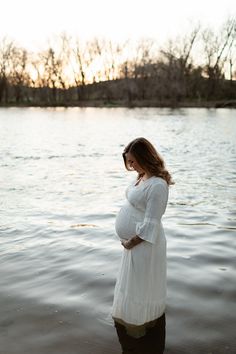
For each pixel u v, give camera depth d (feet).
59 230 26.53
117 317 14.42
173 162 59.52
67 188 40.78
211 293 17.12
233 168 53.31
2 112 238.89
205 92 296.30
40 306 16.21
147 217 12.87
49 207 32.96
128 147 13.37
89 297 16.92
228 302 16.37
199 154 68.59
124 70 323.98
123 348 13.37
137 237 13.10
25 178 46.68
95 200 35.37
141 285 13.57
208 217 29.32
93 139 96.12
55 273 19.43
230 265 20.18
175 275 18.90
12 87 341.82
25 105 323.37
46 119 174.19
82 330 14.43
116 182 43.91
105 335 14.07
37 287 17.94
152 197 12.78
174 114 204.95
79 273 19.34
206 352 13.12
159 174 13.14
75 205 33.58
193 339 13.80
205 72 293.43
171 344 13.52
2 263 20.81
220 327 14.55
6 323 15.02
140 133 110.42
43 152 72.23
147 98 318.65
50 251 22.52
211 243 23.52
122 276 13.99
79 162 59.82
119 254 21.84
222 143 85.66
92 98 346.74
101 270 19.70
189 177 46.65
